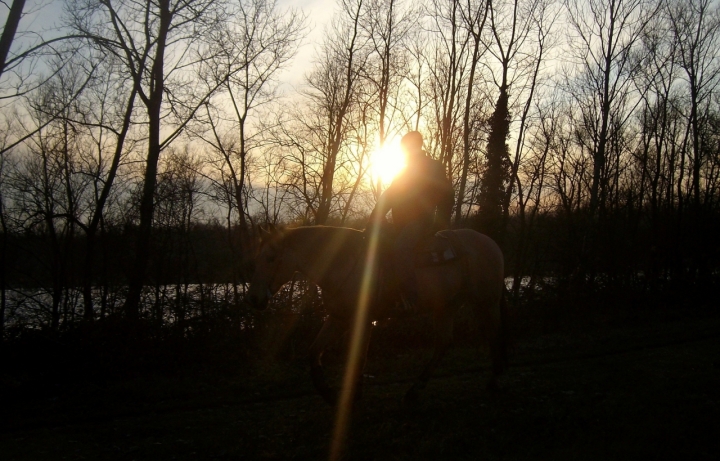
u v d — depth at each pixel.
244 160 13.34
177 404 6.66
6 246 10.98
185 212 11.66
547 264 17.86
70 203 11.61
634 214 21.69
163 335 8.90
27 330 8.43
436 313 6.79
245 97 13.21
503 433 5.18
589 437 5.00
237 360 8.80
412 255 5.93
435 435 5.17
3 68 7.30
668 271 22.30
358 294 5.84
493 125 17.98
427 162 6.16
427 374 6.52
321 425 5.57
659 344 10.48
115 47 10.88
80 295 10.66
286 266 5.89
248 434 5.41
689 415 5.56
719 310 16.39
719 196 24.38
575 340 11.55
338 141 14.73
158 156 11.52
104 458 4.88
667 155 23.36
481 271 7.00
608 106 19.98
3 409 6.50
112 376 8.01
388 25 15.27
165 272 10.60
